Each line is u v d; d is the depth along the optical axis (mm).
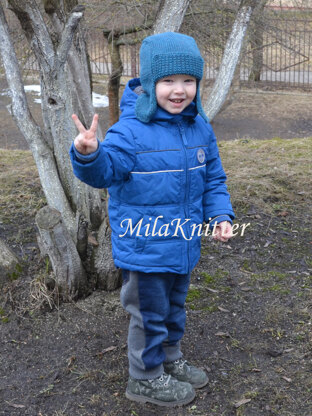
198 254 2238
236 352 2658
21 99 2936
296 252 3742
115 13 6047
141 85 2195
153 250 2090
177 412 2275
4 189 4941
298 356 2609
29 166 5695
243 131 9898
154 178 2045
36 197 4742
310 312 2984
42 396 2377
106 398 2359
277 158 5703
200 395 2373
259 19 7027
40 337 2773
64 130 2879
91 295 3078
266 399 2330
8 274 3105
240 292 3219
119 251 2148
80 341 2738
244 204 4508
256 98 12227
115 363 2578
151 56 2020
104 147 1973
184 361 2449
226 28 6492
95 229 3039
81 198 2994
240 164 5539
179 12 2844
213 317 2957
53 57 2697
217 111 3303
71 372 2523
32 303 2971
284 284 3312
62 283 2961
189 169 2102
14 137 9422
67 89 2826
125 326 2848
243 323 2902
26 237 3957
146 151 2033
